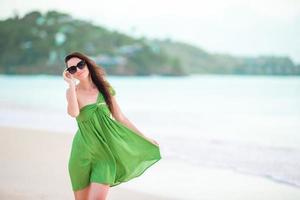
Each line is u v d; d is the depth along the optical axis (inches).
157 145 178.5
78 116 167.3
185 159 332.8
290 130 469.4
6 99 843.4
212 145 390.0
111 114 176.6
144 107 721.0
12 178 264.4
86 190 170.1
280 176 281.3
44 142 380.5
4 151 345.1
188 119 573.9
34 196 227.9
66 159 316.8
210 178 275.6
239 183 264.8
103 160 166.1
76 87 171.8
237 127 500.4
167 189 251.6
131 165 174.1
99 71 171.9
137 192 243.4
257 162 319.0
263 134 446.9
